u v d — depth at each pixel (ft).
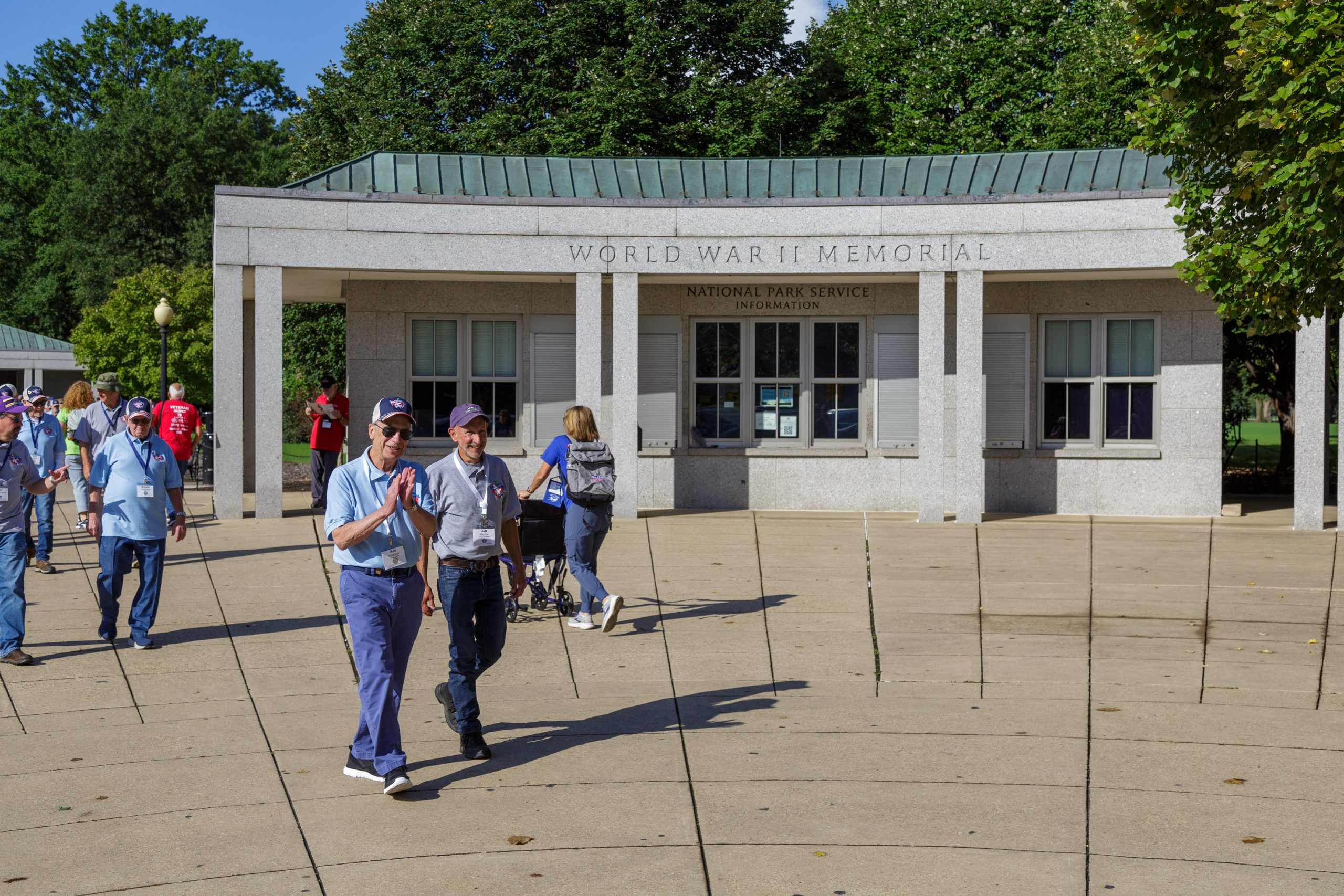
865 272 56.90
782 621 35.94
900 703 27.37
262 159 192.65
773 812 20.10
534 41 96.48
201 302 135.95
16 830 19.39
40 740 24.57
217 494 56.49
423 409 63.21
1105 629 34.83
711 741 24.31
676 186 62.44
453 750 23.81
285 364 111.96
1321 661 30.96
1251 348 92.12
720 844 18.69
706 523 56.03
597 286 57.67
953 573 43.47
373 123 97.45
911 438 61.82
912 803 20.52
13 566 30.71
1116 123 96.17
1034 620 35.99
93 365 135.44
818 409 62.90
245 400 72.69
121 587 32.89
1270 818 19.70
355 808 20.42
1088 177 59.52
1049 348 61.36
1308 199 30.04
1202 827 19.29
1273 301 36.09
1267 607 37.55
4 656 30.66
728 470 62.23
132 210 184.44
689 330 62.80
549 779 21.88
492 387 63.41
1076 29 103.19
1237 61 31.48
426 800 20.77
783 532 53.31
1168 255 54.49
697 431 63.00
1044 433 61.52
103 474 32.35
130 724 25.75
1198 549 48.52
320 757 23.36
